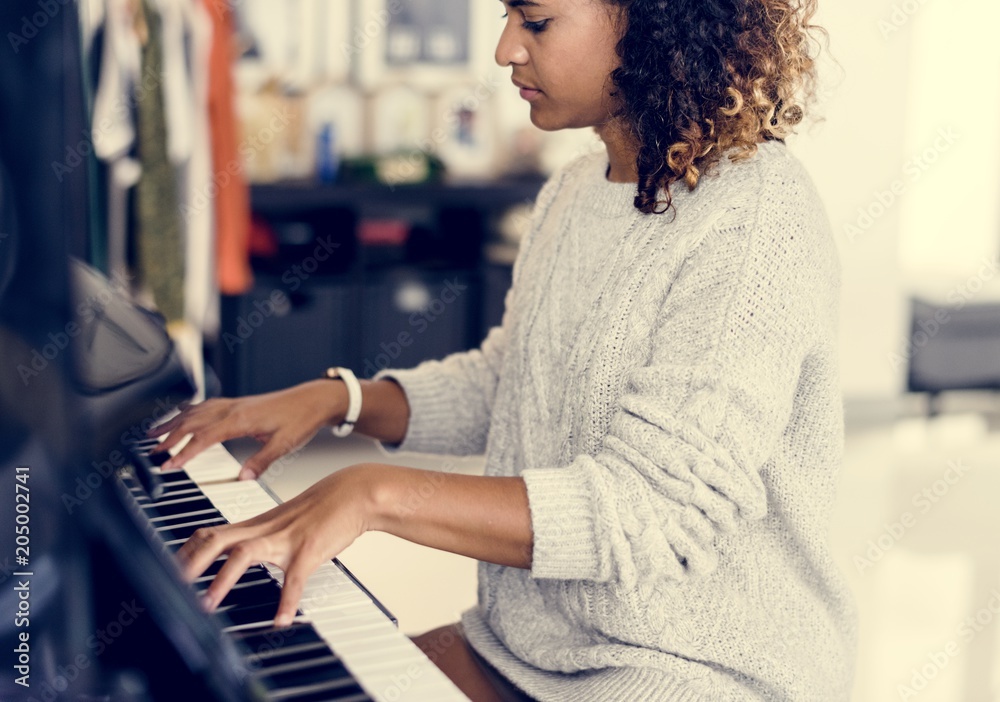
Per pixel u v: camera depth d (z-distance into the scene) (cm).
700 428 98
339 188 416
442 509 95
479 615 128
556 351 117
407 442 141
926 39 557
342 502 91
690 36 106
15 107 46
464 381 144
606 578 98
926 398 502
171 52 276
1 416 49
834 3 434
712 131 108
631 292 111
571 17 110
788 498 109
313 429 132
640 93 109
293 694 78
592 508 97
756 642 107
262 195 406
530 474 99
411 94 461
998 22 556
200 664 71
